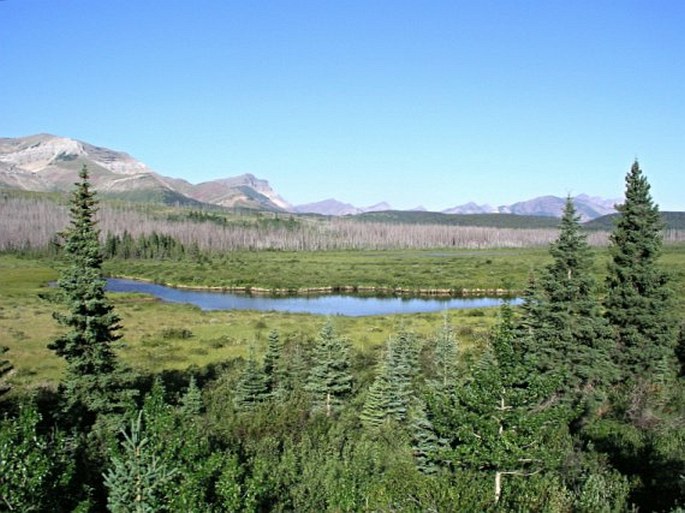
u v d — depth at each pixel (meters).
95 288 26.05
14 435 12.31
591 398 24.11
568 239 26.38
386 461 21.06
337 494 18.00
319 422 26.86
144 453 13.10
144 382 34.69
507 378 14.49
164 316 70.06
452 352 28.89
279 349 34.12
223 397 31.45
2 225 187.75
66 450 15.31
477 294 104.44
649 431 20.14
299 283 114.75
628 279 29.42
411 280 117.50
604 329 25.75
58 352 25.92
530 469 15.39
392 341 31.30
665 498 14.85
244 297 100.00
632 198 29.39
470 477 14.77
